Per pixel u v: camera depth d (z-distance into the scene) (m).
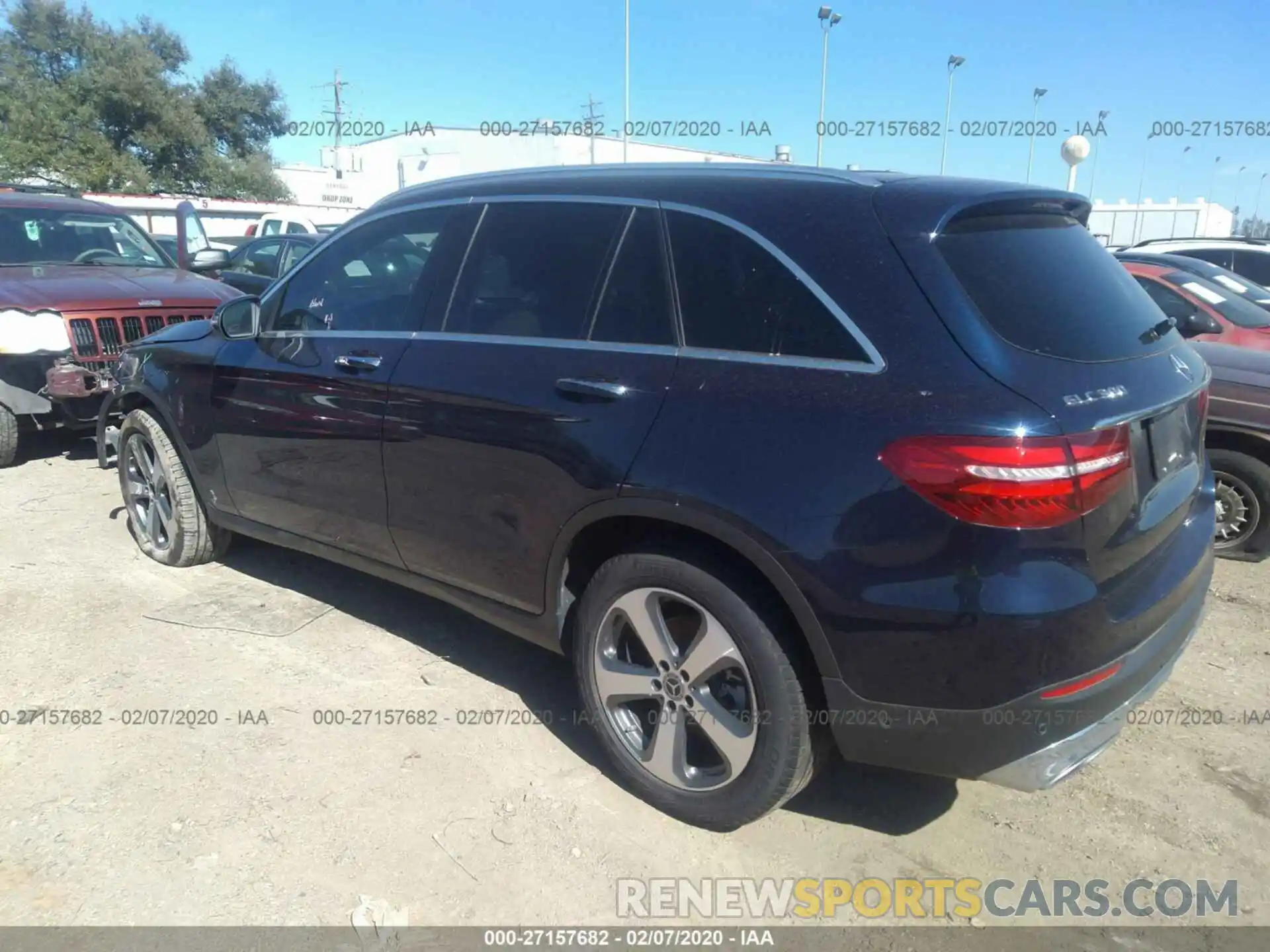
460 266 3.35
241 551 5.00
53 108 32.62
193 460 4.39
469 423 3.10
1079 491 2.21
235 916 2.49
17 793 2.96
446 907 2.55
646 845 2.80
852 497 2.32
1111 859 2.76
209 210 18.39
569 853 2.76
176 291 6.86
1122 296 2.84
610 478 2.71
